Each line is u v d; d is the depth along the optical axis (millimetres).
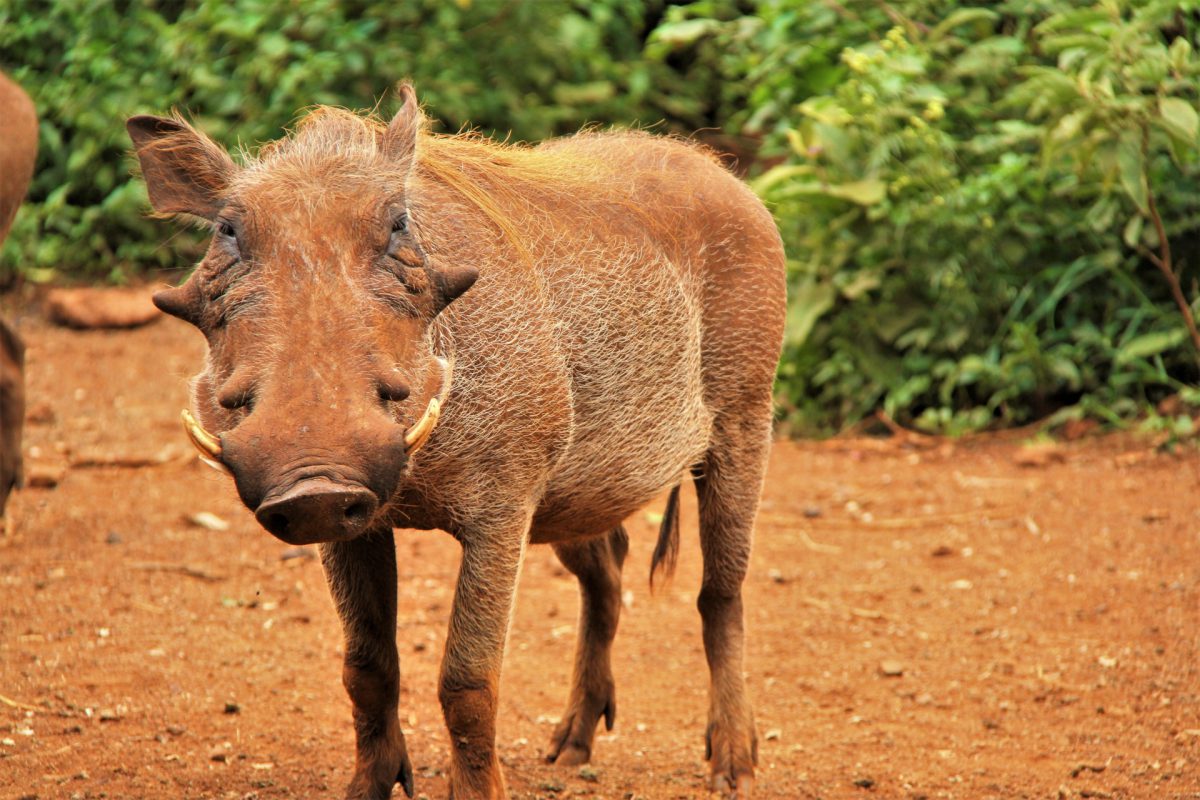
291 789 10328
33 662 12711
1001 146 21203
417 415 7672
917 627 14469
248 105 27688
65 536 16375
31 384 22797
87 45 28500
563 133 31422
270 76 27984
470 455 8680
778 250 11414
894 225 21453
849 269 21984
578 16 31703
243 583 15180
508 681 13172
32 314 26344
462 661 8914
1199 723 12078
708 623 11273
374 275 7551
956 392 21891
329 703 12234
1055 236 21219
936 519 17641
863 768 11297
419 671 13242
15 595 14406
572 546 11273
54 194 27594
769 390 11422
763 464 11461
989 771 11203
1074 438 20422
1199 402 19875
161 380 23344
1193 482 18359
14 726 11273
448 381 7859
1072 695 12734
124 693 12117
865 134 21516
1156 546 16328
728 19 29750
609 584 11570
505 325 8766
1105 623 14375
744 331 11078
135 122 8227
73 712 11633
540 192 9922
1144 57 19000
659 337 10172
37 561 15500
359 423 6996
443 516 8875
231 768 10703
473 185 9305
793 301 21578
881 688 13055
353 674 9391
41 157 28656
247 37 27875
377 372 7242
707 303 10922
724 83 32031
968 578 15781
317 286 7371
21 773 10383
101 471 19000
